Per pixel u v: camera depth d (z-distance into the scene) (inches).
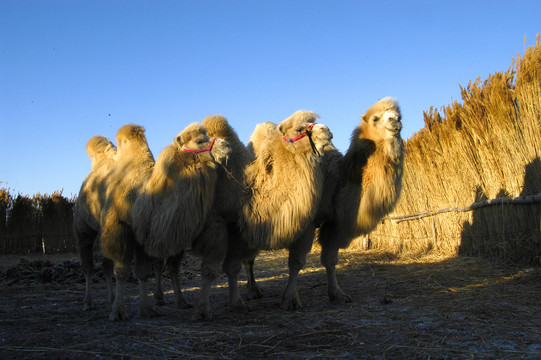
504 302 178.2
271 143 198.2
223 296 250.1
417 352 127.0
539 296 184.1
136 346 144.1
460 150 310.8
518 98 257.3
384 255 381.1
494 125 276.2
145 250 181.8
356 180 210.7
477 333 140.9
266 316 183.8
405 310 178.5
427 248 358.9
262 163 195.6
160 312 203.6
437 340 136.3
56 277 343.6
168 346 143.4
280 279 308.0
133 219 181.2
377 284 249.9
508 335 137.3
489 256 283.0
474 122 293.3
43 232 709.3
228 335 154.3
